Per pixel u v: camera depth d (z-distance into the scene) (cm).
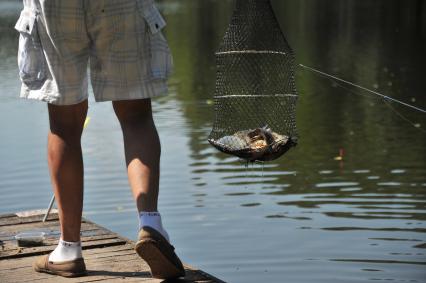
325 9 10106
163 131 3045
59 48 967
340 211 1964
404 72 4756
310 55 5706
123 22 964
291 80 1227
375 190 2134
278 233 1798
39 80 993
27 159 2586
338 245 1711
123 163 2516
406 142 2756
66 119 1005
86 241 1240
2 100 4009
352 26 7988
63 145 1006
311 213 1944
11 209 2030
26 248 1209
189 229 1842
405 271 1552
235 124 1309
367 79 4497
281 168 2409
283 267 1588
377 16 8994
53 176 1019
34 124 3266
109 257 1148
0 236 1304
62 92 974
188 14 10250
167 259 966
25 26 990
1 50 7006
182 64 5556
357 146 2702
